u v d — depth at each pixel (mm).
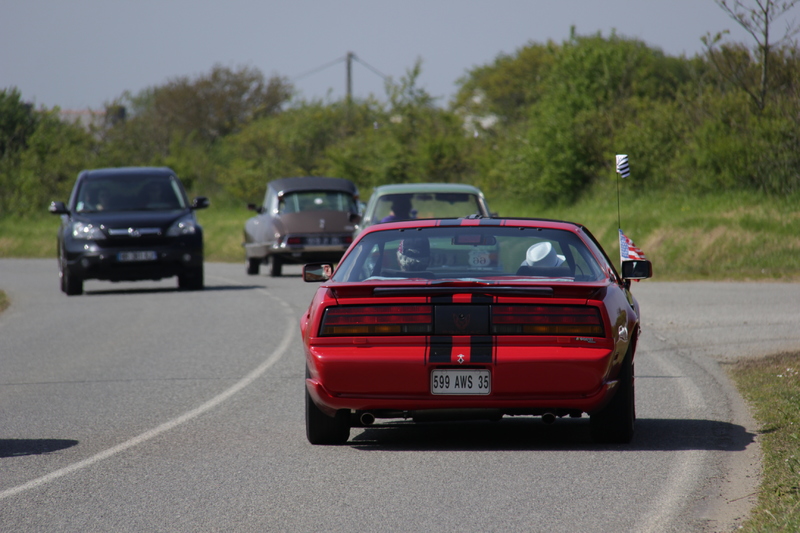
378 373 24594
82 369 42281
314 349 25047
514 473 23562
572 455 25297
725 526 19062
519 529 19141
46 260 135750
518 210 134875
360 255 27359
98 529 19750
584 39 140500
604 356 24250
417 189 64438
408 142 170375
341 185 95062
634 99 130125
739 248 87500
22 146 199125
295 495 21969
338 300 25000
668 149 121125
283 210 92500
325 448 26828
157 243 76062
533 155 134375
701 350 44000
